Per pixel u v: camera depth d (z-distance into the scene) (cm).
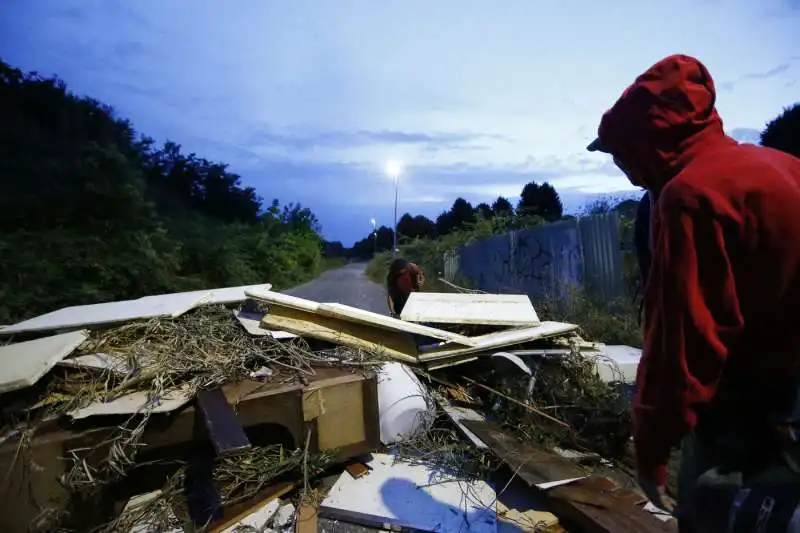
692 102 113
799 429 103
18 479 161
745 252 97
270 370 228
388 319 289
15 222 749
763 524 106
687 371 98
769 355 104
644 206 158
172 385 201
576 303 561
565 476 200
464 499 204
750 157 105
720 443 111
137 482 199
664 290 102
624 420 239
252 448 209
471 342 289
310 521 190
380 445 225
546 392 266
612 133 129
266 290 317
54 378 201
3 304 575
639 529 167
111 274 734
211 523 183
